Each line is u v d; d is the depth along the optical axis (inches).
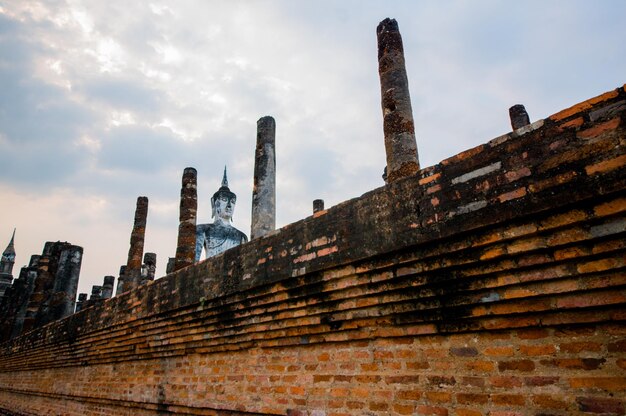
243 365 202.5
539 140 116.3
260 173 277.0
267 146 284.5
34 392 447.5
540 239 113.7
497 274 122.3
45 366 434.9
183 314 242.4
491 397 119.0
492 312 122.3
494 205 121.3
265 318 191.8
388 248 144.9
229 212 653.3
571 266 109.3
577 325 108.8
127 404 286.2
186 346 240.1
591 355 105.1
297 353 177.9
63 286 579.2
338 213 167.3
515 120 430.0
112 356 312.5
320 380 164.7
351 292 157.9
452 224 129.7
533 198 113.6
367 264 152.4
